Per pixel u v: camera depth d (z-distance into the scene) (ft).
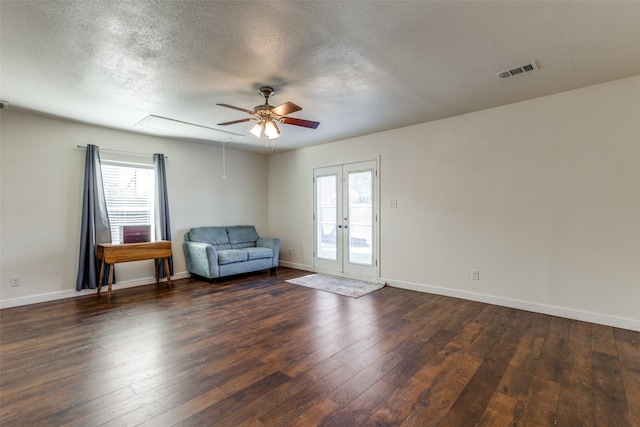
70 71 8.86
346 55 8.04
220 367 7.59
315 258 19.42
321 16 6.40
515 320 10.64
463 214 13.21
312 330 9.91
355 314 11.41
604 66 8.82
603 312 10.19
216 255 16.17
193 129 15.17
